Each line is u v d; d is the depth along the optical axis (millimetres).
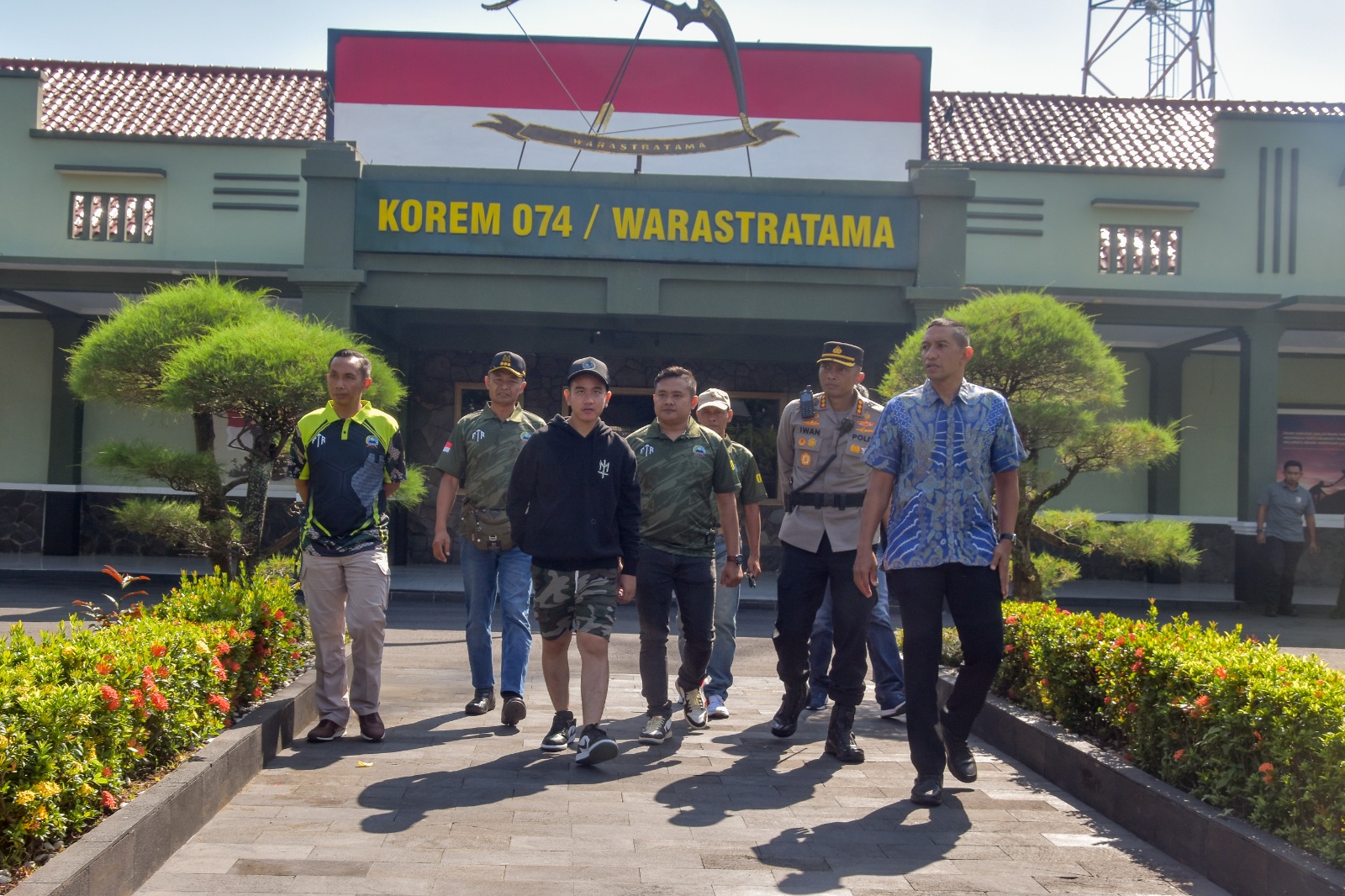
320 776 4672
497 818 4105
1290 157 15500
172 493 16469
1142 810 4070
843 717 5277
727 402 6578
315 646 5434
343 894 3273
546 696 6793
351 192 13453
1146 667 4363
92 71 17516
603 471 4996
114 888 3117
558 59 15234
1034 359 8867
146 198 14852
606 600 4992
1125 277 15359
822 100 15281
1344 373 17797
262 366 7367
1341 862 3129
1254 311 15086
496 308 13570
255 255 14789
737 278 13633
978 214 15328
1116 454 9070
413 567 16328
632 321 15070
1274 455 14953
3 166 14797
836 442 5449
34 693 3240
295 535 7816
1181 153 16484
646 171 15195
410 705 6414
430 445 16938
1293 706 3533
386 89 15125
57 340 16375
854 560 5320
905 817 4293
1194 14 22234
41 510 16516
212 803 4023
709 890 3398
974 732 6074
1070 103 18344
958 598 4527
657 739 5504
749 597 13805
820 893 3400
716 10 15047
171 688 4062
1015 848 3924
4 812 2973
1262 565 14609
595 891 3365
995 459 4555
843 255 13648
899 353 9789
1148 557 9102
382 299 13539
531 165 15109
